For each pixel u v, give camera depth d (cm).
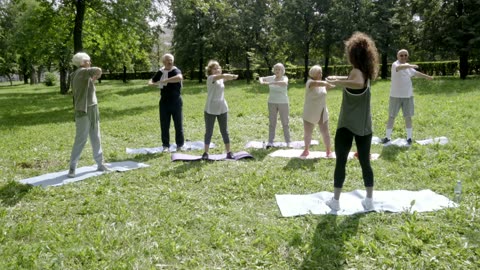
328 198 449
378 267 302
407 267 297
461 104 1120
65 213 423
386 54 2611
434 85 1789
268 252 329
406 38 2644
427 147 671
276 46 3105
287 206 427
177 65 3381
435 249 322
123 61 2662
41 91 3016
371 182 405
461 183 480
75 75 552
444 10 2286
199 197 469
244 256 324
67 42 1825
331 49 2788
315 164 595
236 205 441
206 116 639
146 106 1545
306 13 2656
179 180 536
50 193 493
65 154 721
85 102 555
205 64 3406
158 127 1007
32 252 328
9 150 761
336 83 381
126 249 337
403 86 702
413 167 565
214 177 543
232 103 1471
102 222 391
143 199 461
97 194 486
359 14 2512
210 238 354
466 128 796
